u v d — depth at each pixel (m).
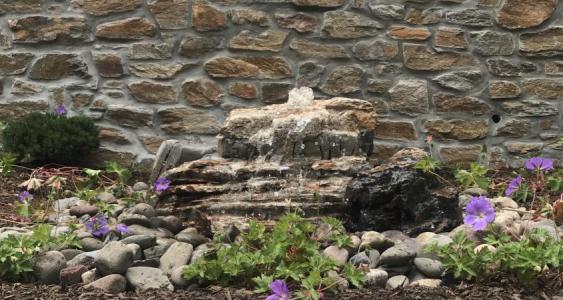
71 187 6.66
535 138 7.70
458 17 7.66
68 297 3.75
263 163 5.21
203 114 7.74
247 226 4.79
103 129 7.75
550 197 5.92
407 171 4.80
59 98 7.77
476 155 7.70
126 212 5.21
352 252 4.34
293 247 4.04
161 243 4.45
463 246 4.05
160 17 7.72
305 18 7.66
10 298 3.72
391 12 7.65
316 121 5.27
